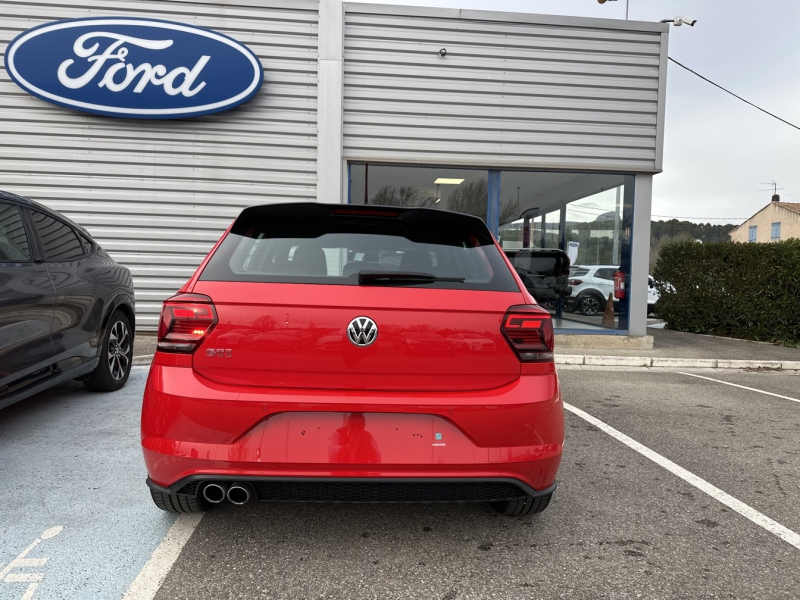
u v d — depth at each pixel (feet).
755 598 6.77
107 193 26.86
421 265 7.64
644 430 14.08
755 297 32.78
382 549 7.70
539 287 29.45
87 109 25.93
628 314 29.40
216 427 6.58
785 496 10.02
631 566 7.45
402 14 27.63
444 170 28.78
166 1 26.78
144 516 8.45
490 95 28.25
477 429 6.86
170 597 6.45
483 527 8.47
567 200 29.63
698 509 9.37
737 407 16.97
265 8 27.12
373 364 6.84
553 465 7.23
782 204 165.58
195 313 6.79
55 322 12.03
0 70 26.14
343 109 27.71
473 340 7.06
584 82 28.58
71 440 11.62
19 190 26.48
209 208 27.37
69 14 26.37
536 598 6.64
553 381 7.38
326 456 6.61
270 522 8.41
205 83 26.27
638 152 29.01
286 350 6.77
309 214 8.22
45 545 7.53
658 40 28.76
